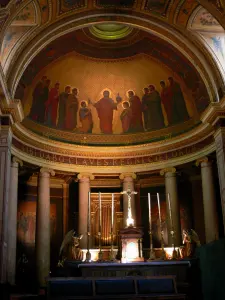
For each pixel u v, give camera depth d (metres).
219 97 16.20
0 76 12.95
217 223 18.03
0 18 12.58
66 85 20.80
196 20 15.83
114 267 14.24
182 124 20.31
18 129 17.55
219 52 16.42
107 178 22.02
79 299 11.03
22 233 20.86
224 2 13.54
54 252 21.33
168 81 20.53
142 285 11.68
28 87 19.16
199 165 19.25
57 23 15.89
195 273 14.36
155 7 15.83
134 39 19.30
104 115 21.50
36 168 19.52
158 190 22.50
